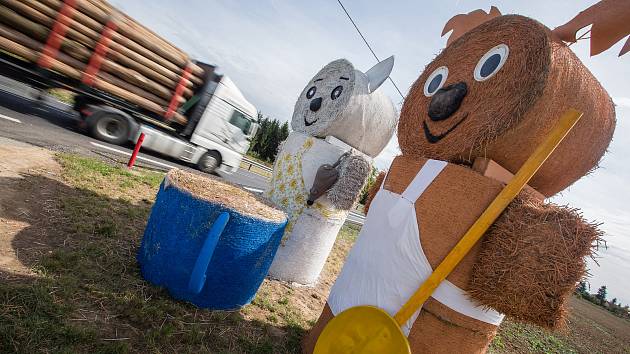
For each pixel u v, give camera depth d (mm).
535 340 7773
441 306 2055
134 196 4883
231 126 10516
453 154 2232
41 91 8062
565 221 1719
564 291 1688
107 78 7582
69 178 4473
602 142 2332
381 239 2393
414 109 2738
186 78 8844
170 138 9281
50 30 6652
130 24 7520
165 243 2691
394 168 2643
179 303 2703
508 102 1982
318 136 4418
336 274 5918
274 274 4293
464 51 2455
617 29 1998
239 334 2727
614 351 11688
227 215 2574
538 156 1847
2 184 3477
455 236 2055
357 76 4262
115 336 2105
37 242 2746
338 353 2264
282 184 4375
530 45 1992
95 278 2568
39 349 1776
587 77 2162
